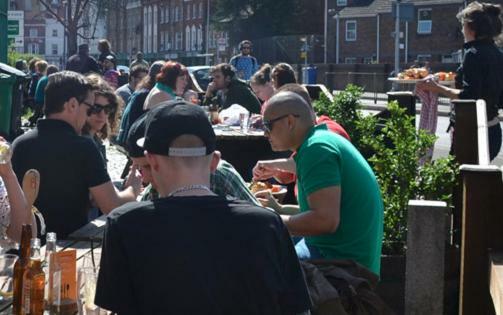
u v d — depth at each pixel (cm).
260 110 1374
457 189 725
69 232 593
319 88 1294
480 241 594
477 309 597
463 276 599
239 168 1180
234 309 335
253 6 7975
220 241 339
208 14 9000
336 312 461
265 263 339
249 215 346
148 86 1119
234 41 8175
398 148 731
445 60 6719
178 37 10069
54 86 600
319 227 514
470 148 800
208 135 361
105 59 2377
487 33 831
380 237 548
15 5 9588
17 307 402
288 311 344
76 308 416
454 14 6638
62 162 590
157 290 334
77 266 449
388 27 7062
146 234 339
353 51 7362
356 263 508
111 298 341
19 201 499
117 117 748
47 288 423
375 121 873
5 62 1975
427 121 962
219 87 1371
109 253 344
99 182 594
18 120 1552
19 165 591
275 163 734
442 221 570
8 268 441
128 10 11588
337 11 7506
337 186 518
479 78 827
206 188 359
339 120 916
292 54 7450
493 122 841
